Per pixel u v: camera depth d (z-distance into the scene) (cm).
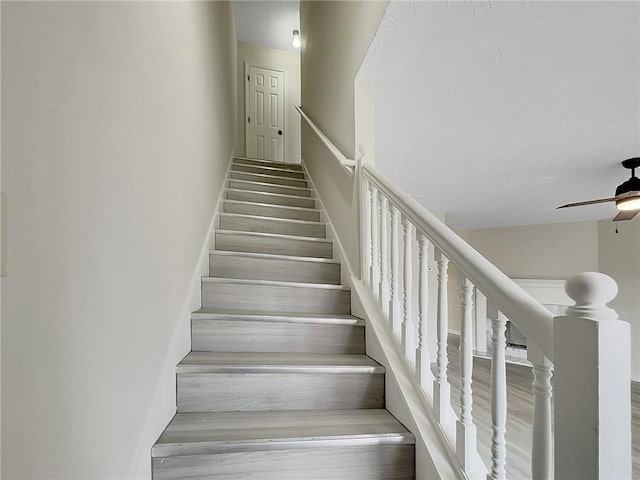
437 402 122
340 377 150
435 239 122
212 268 217
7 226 51
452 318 655
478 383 356
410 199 145
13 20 53
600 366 62
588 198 457
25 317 55
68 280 67
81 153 72
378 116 234
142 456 104
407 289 148
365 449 122
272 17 486
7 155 51
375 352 163
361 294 190
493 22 145
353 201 208
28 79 56
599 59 170
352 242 215
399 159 320
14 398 52
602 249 562
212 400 143
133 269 99
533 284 622
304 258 228
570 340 66
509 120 240
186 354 161
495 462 91
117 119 89
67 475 66
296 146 592
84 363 72
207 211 225
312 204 331
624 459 63
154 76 119
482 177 374
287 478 118
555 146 287
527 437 246
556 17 142
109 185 84
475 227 691
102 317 80
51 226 62
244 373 145
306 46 398
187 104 170
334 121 257
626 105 217
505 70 181
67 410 66
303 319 176
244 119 559
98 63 80
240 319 172
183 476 113
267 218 273
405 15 142
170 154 139
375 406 151
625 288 529
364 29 173
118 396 88
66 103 67
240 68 562
